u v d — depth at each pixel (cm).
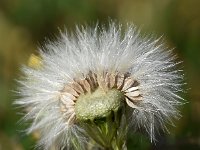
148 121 9
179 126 13
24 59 16
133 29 9
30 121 10
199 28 16
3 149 13
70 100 9
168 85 9
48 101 9
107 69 9
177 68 10
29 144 11
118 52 9
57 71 9
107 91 8
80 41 9
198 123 13
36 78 9
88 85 9
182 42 16
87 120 8
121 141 8
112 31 9
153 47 9
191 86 14
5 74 16
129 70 9
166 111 9
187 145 12
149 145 10
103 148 9
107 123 8
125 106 8
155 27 16
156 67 9
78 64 9
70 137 9
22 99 9
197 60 15
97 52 9
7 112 14
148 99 9
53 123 9
